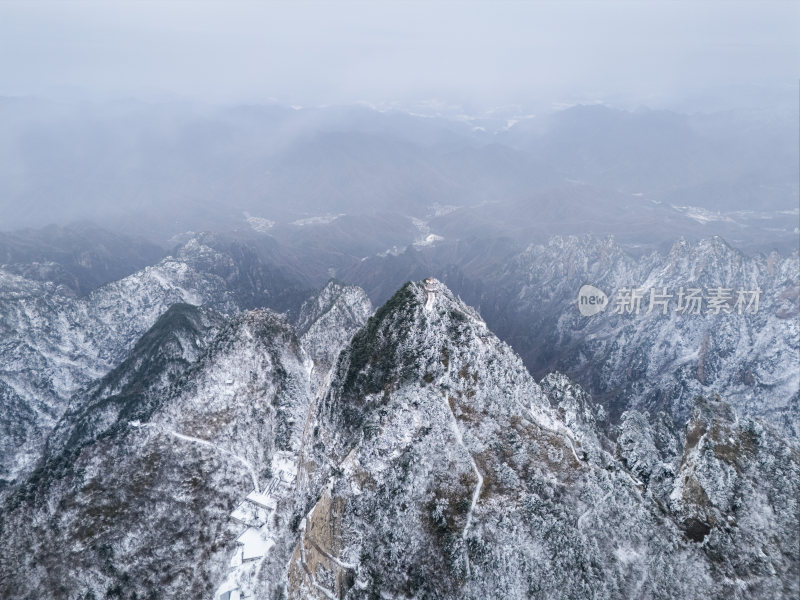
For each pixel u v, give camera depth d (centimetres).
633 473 11162
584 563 8019
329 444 10469
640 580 8112
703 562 8444
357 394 10462
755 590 8169
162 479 12150
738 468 9494
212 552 10894
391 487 8512
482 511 8281
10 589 9756
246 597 10050
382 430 9025
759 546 8644
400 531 8212
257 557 10700
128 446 12662
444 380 9844
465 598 7681
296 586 8812
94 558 10319
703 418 10350
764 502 9088
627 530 8506
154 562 10594
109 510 11219
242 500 12006
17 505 11000
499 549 7956
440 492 8544
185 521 11438
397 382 10138
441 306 10856
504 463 8900
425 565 7944
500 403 9731
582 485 8762
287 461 12656
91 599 9844
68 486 11444
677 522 9188
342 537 8269
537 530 8156
